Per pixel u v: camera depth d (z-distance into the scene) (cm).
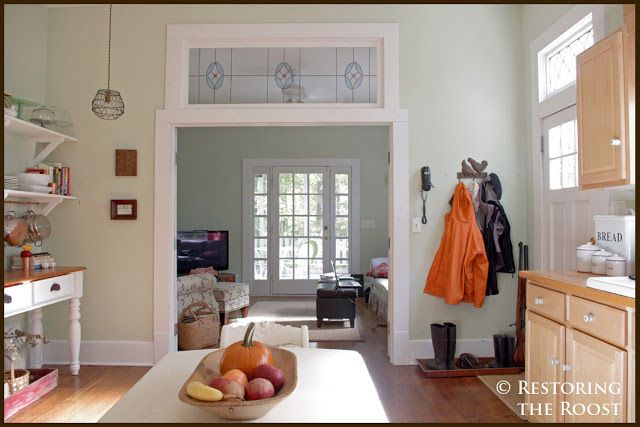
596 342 166
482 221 326
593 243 231
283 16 331
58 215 328
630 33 180
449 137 334
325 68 382
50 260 300
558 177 294
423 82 335
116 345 323
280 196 657
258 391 90
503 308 332
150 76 330
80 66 331
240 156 660
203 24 330
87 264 326
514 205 335
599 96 199
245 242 654
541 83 313
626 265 200
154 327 322
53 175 312
